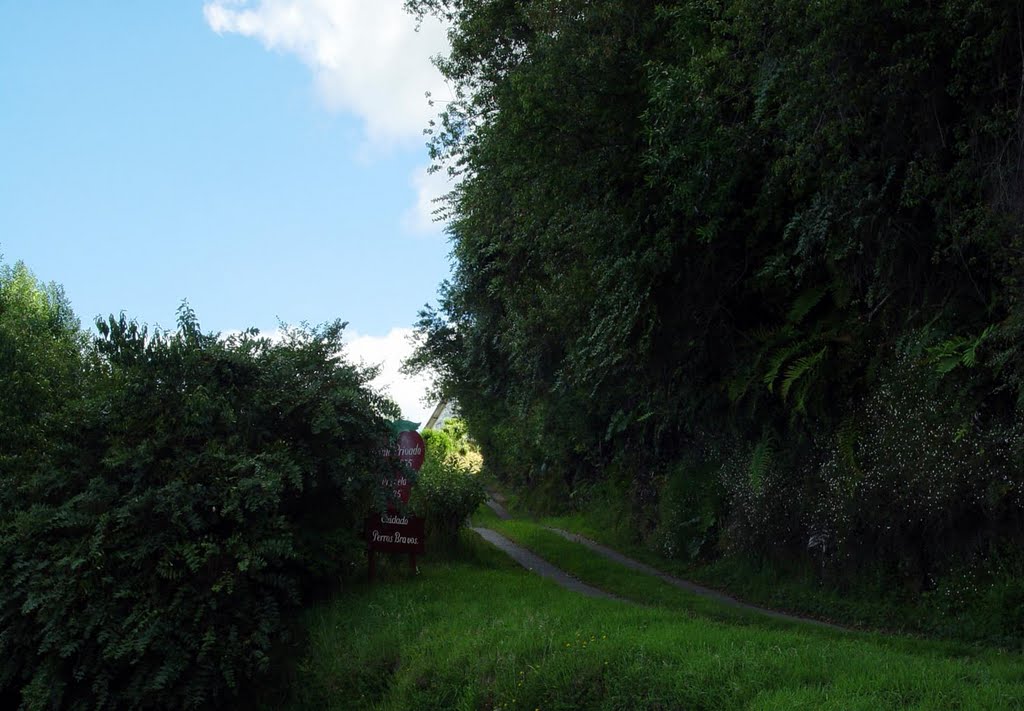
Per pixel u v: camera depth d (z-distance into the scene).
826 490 11.26
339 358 11.59
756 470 12.09
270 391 10.81
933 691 5.48
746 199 10.89
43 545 9.37
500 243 17.44
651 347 12.35
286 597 10.16
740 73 9.66
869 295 9.47
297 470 9.92
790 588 11.86
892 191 8.95
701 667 6.36
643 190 11.24
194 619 8.90
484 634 8.29
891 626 9.69
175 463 9.80
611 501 21.53
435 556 13.64
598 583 13.53
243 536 9.48
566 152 11.90
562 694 6.79
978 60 7.88
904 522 9.92
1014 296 7.81
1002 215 7.77
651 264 10.95
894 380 10.12
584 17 11.55
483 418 33.19
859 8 7.91
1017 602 8.42
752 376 11.73
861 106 8.55
